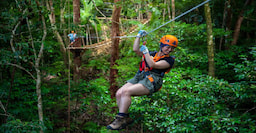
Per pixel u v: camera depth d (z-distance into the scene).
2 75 5.67
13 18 3.95
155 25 5.39
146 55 2.27
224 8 6.78
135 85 2.28
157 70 2.37
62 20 5.33
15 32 4.31
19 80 5.23
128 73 5.37
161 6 5.34
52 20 5.73
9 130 3.88
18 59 4.03
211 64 4.68
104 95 5.76
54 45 5.41
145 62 2.38
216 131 4.23
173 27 5.79
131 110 4.89
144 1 5.10
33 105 5.26
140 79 2.38
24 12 3.99
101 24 9.58
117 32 6.10
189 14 7.04
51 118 5.74
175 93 4.53
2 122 5.06
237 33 6.11
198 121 4.46
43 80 5.50
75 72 6.37
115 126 2.21
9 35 3.87
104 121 5.98
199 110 4.29
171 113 4.63
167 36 2.39
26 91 5.59
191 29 5.71
